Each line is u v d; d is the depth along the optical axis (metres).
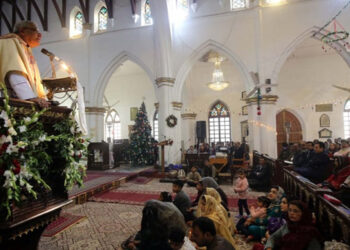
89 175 10.00
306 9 10.63
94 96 13.79
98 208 6.10
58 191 2.20
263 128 10.77
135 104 19.08
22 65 1.95
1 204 1.55
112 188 8.33
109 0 13.44
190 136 17.78
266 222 3.96
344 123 15.17
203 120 17.91
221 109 17.81
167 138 11.90
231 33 11.62
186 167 10.71
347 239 2.38
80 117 2.83
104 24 14.20
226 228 2.94
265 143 10.71
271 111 10.90
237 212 5.60
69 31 14.57
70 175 2.23
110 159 12.36
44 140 1.89
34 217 1.77
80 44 14.16
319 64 15.56
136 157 13.16
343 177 4.57
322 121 15.52
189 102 17.83
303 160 6.23
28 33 2.20
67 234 4.43
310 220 2.55
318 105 15.62
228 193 7.40
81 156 2.38
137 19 13.30
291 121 16.31
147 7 13.33
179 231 2.17
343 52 10.19
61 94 15.02
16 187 1.58
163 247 2.27
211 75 17.08
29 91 1.92
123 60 13.62
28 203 1.80
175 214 2.48
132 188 8.41
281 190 4.03
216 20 11.86
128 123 19.09
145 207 2.51
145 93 18.89
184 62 12.27
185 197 4.19
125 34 13.38
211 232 2.17
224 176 8.91
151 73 12.80
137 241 3.06
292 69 16.02
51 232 4.46
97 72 13.79
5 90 1.62
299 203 2.55
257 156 9.66
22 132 1.70
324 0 10.41
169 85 12.15
